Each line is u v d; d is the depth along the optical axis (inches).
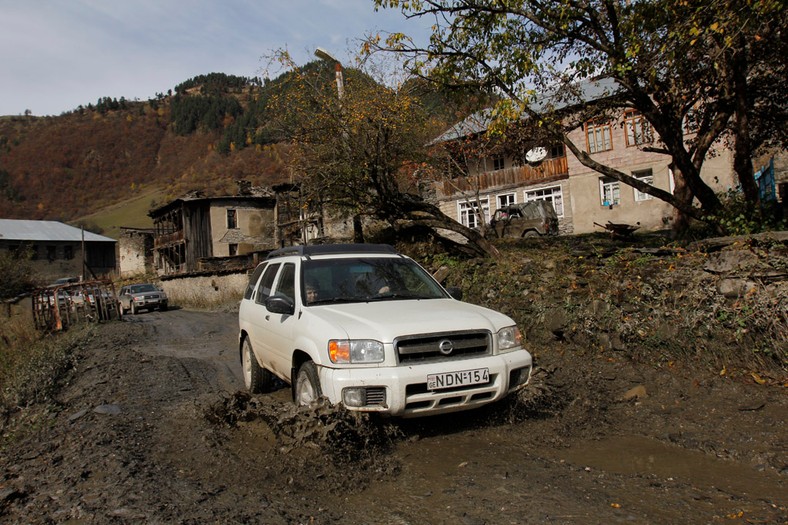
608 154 967.0
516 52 323.9
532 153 1060.5
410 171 572.1
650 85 310.3
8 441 213.6
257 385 249.1
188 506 127.9
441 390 164.9
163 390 270.4
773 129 415.5
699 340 231.9
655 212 920.9
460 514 122.3
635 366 243.1
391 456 159.5
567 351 279.4
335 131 488.4
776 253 223.9
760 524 113.3
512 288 343.6
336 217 602.9
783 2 230.8
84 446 177.9
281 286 224.8
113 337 536.1
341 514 125.0
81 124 7760.8
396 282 215.2
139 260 2207.2
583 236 630.5
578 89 401.1
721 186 801.6
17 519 129.0
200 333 564.1
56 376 333.1
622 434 174.4
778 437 160.7
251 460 159.9
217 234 1715.1
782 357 208.5
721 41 301.1
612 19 311.3
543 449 162.4
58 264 2362.2
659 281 259.1
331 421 157.5
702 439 164.4
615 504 124.1
